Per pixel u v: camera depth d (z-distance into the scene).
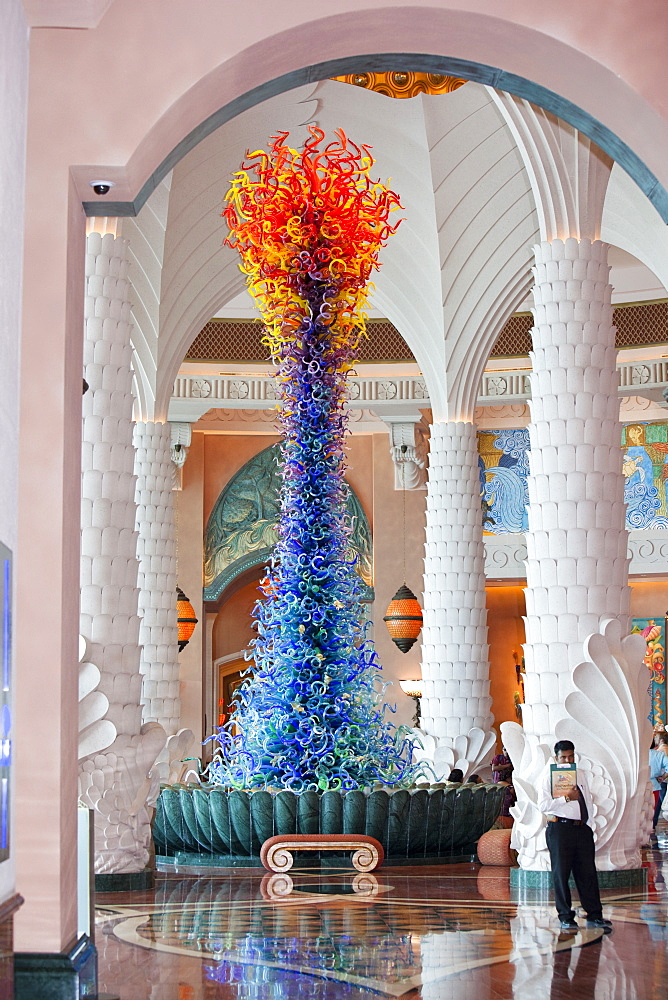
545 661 8.39
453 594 13.74
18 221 4.97
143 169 5.43
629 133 5.96
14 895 4.26
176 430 18.41
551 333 8.80
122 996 5.02
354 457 19.62
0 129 4.52
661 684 18.50
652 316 16.64
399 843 9.95
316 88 12.41
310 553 10.05
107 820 8.41
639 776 8.13
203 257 13.55
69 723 5.08
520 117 8.62
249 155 9.96
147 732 8.68
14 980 4.65
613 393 8.76
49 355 5.05
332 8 5.49
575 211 8.88
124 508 8.77
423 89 12.47
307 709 9.97
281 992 5.06
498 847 10.12
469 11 5.59
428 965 5.63
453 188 13.43
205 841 9.98
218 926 6.84
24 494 4.98
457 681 13.56
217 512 19.69
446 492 14.01
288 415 10.20
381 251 14.23
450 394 14.17
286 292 9.98
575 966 5.58
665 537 17.84
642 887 8.20
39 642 4.92
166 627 13.39
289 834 9.64
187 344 13.88
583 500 8.51
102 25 5.30
